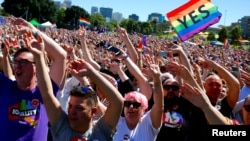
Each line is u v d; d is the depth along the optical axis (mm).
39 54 3375
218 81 4969
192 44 42250
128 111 4105
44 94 3365
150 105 5105
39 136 3674
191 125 4512
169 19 7664
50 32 36125
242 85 6602
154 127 4102
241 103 4859
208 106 3238
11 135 3570
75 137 3254
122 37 7203
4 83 3725
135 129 4168
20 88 3680
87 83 4449
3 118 3613
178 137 4469
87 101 3244
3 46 4602
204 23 7523
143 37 17984
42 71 3375
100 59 11125
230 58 30922
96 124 3389
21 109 3629
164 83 4551
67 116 3391
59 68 3887
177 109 4559
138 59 7176
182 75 4234
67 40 27750
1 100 3662
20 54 3619
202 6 7562
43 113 3725
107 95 3334
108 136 3344
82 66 3396
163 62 8289
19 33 3934
